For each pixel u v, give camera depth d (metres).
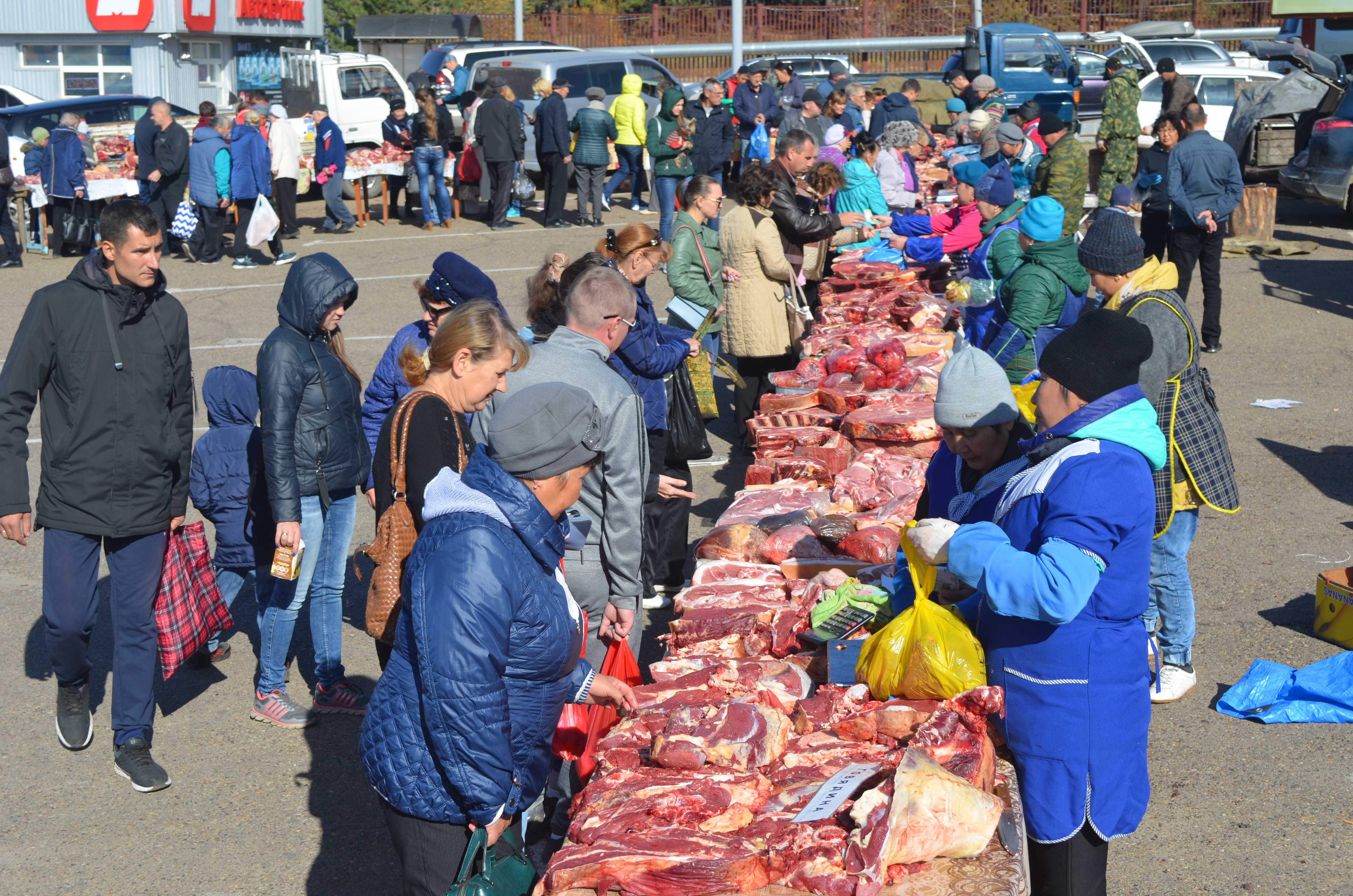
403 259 16.41
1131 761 2.86
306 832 4.39
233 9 27.22
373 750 2.72
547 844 4.09
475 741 2.55
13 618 6.36
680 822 2.69
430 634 2.54
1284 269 14.07
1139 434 2.75
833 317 8.10
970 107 17.97
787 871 2.49
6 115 18.41
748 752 2.94
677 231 7.52
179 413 4.71
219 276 15.92
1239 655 5.35
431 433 3.58
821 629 3.51
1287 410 9.07
